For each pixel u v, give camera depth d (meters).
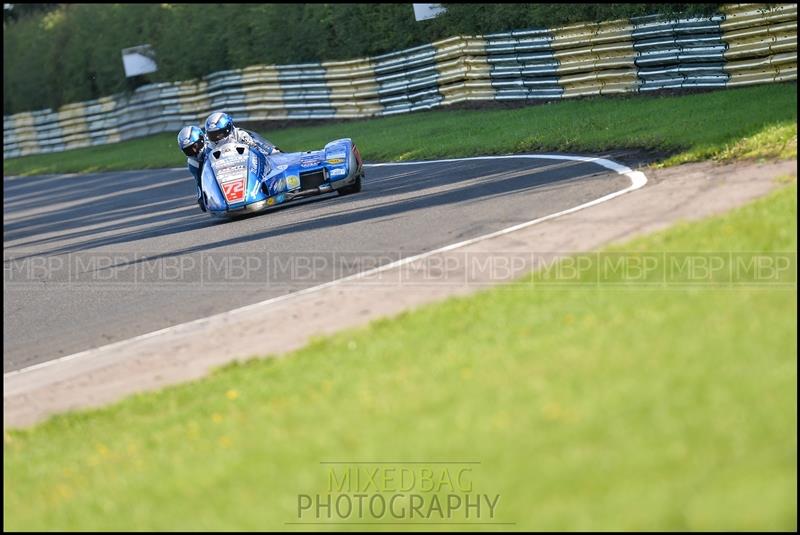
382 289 28.98
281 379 22.20
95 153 122.69
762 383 14.93
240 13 110.00
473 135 64.31
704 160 38.97
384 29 92.06
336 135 83.81
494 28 81.62
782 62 57.91
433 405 17.16
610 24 68.62
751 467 12.72
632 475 13.08
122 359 28.45
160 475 18.00
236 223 46.62
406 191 46.38
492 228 34.19
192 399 22.95
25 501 19.25
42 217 71.00
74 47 135.12
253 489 15.85
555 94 74.50
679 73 64.69
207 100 114.81
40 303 38.88
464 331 21.88
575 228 31.61
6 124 143.62
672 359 16.52
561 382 16.61
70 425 23.75
